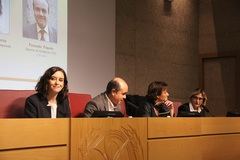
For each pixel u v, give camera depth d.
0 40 3.33
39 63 3.62
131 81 5.21
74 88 4.18
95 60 4.43
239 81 5.88
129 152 2.01
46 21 3.71
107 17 4.59
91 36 4.39
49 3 3.75
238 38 5.91
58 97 2.67
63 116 2.64
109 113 2.20
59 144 1.68
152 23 5.55
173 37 5.88
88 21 4.36
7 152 1.48
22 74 3.48
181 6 6.04
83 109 3.20
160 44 5.66
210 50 6.18
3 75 3.34
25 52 3.51
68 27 4.12
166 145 2.25
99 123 1.85
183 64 6.03
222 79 6.08
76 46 4.21
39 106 2.49
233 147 2.83
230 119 2.81
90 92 4.37
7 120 1.48
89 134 1.81
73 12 4.18
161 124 2.22
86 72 4.32
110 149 1.91
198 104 3.92
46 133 1.63
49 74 2.59
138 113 3.09
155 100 3.19
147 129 2.13
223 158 2.72
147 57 5.45
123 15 5.14
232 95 5.96
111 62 4.63
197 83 6.24
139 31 5.36
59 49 3.84
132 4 5.27
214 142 2.64
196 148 2.48
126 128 2.00
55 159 1.67
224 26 6.05
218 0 6.12
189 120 2.43
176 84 5.89
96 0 4.45
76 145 1.75
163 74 5.69
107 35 4.58
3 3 3.36
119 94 2.88
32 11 3.59
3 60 3.34
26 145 1.55
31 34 3.57
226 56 6.02
